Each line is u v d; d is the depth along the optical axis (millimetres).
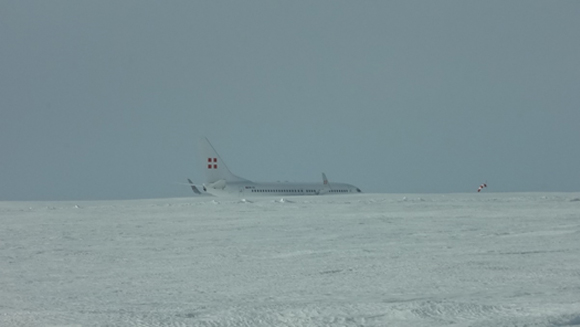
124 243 37906
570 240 34125
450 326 12797
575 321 13305
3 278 24547
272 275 23734
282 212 63688
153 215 63938
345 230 43125
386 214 58406
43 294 20469
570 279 20922
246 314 14562
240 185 143125
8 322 14641
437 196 93000
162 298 19156
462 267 24125
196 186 142000
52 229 48781
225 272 25047
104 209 76688
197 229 46656
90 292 20781
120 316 15016
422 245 32938
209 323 13742
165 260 29641
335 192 148625
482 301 16344
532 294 17766
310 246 33906
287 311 14773
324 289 20000
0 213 71250
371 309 14719
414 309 14422
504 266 24297
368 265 25516
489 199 81938
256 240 37969
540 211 60062
